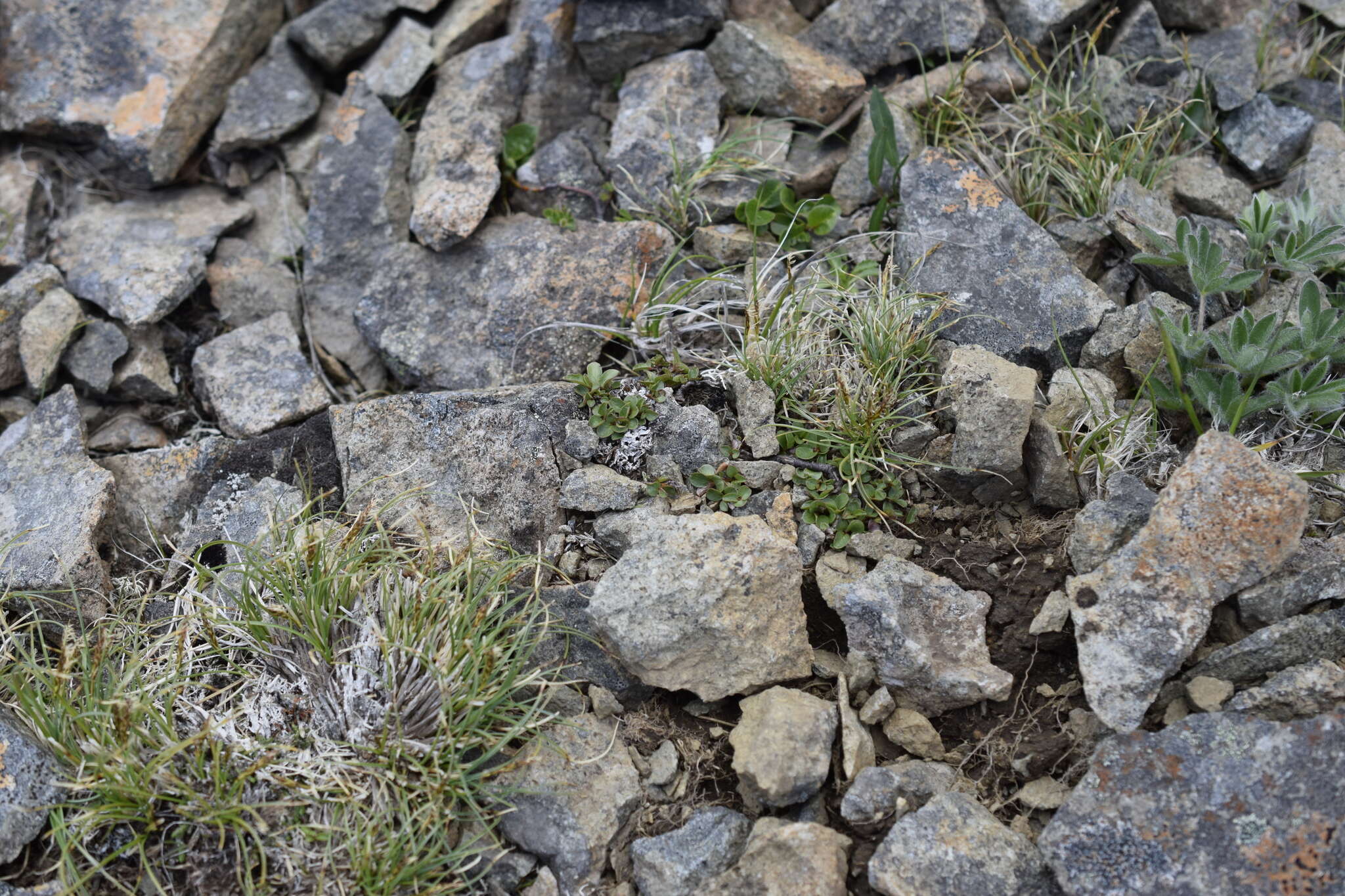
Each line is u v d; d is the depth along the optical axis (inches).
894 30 129.4
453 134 126.9
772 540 91.3
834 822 84.4
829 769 86.2
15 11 137.6
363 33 138.7
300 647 92.7
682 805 87.0
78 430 109.2
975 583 93.7
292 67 140.3
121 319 120.9
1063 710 86.7
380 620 92.3
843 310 109.6
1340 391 92.6
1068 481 96.5
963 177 116.5
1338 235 109.0
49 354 118.3
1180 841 73.6
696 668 88.9
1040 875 76.9
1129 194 114.4
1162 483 97.4
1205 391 97.7
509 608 93.6
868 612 88.3
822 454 103.0
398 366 116.5
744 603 89.1
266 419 114.7
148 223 132.5
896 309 107.4
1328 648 83.7
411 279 119.3
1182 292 107.8
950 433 102.3
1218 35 132.4
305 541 93.0
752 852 79.6
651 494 100.9
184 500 107.3
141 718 85.0
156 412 120.0
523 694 91.0
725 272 116.6
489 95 129.6
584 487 101.0
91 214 134.0
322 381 120.3
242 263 130.6
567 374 111.9
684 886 81.0
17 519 102.5
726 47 130.4
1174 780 75.6
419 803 83.2
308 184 137.6
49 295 121.8
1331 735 74.7
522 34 133.6
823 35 132.1
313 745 87.7
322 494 103.1
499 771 84.3
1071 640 88.7
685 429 103.7
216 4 137.3
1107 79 128.5
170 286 122.0
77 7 137.2
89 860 81.4
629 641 87.5
